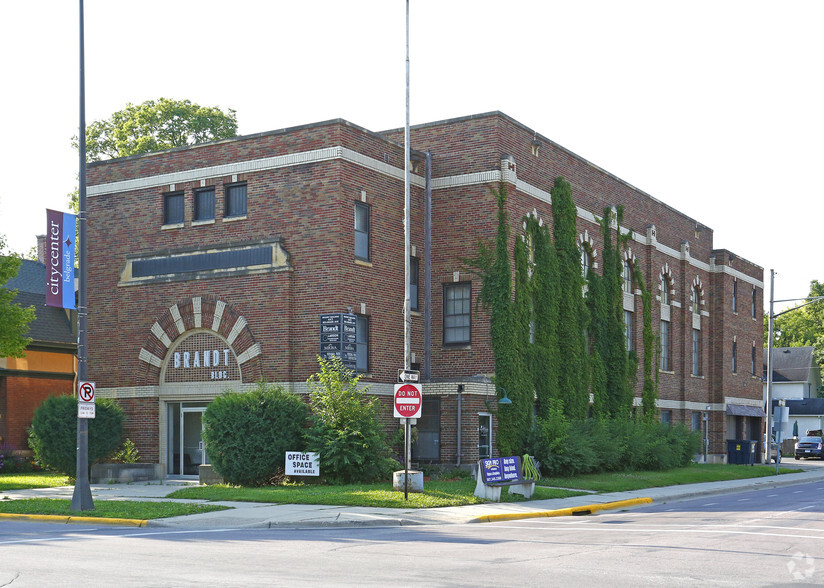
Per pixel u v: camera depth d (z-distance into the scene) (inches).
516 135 1321.4
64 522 810.2
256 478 1065.5
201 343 1229.7
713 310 2034.9
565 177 1448.1
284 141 1194.6
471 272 1274.6
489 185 1272.1
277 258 1173.1
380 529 752.3
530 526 775.1
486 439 1240.2
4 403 1494.8
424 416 1243.8
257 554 566.9
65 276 1172.5
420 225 1301.7
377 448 1082.1
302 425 1099.3
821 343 3427.7
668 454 1526.8
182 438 1240.2
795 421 3046.3
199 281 1227.9
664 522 808.9
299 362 1153.4
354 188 1175.0
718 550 591.5
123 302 1288.1
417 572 488.1
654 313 1736.0
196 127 2117.4
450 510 864.3
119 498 964.6
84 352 869.2
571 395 1385.3
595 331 1499.8
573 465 1234.0
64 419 1178.6
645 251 1720.0
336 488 1000.9
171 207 1290.6
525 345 1284.4
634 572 492.4
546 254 1355.8
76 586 434.9
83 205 885.8
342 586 438.0
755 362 2228.1
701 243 2000.5
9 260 1122.7
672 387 1819.6
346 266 1151.6
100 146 2171.5
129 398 1267.2
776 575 484.1
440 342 1290.6
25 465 1487.5
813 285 4217.5
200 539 662.5
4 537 674.2
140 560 534.0
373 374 1186.0
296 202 1177.4
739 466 1793.8
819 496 1162.6
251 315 1184.2
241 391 1182.9
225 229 1229.7
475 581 458.0
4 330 1111.6
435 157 1315.2
